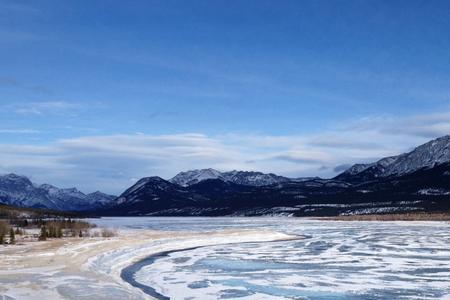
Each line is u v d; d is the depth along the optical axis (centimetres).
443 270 3275
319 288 2672
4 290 2219
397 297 2450
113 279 2652
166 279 2938
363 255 4166
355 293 2541
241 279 2945
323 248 4822
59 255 3284
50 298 2123
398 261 3741
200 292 2561
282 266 3516
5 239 4409
